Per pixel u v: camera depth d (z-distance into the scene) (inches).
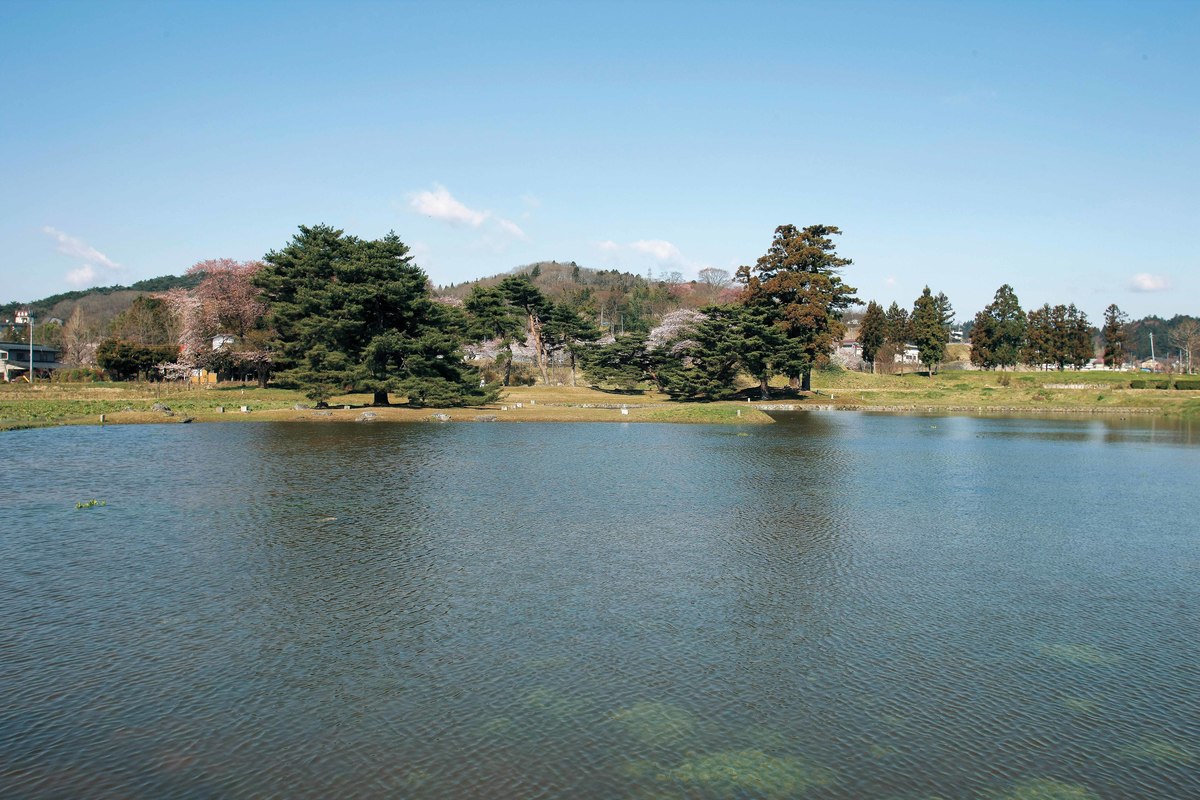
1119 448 1769.2
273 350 3120.1
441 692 459.8
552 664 499.8
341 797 355.3
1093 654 525.0
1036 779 375.2
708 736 412.8
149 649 518.6
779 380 4141.2
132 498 1019.9
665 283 7775.6
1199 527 912.9
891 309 5738.2
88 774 373.4
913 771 381.1
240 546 775.7
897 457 1560.0
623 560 739.4
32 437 1754.4
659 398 3412.9
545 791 360.2
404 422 2252.7
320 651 517.0
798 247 3518.7
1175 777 377.4
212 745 400.2
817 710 442.6
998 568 728.3
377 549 768.9
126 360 3752.5
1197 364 6259.8
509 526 876.6
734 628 565.6
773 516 949.8
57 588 641.0
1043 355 5403.5
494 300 3722.9
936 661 511.2
